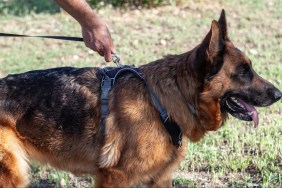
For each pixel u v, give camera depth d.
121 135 5.33
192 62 5.27
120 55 11.41
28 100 5.57
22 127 5.56
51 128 5.55
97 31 5.81
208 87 5.27
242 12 14.33
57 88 5.61
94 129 5.49
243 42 12.22
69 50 11.87
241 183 6.42
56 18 14.16
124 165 5.34
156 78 5.37
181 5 14.96
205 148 7.27
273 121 8.26
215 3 15.05
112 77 5.54
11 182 5.50
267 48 11.83
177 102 5.33
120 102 5.36
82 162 5.65
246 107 5.41
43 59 11.29
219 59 5.26
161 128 5.32
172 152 5.44
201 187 6.39
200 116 5.41
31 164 5.84
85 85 5.57
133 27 13.43
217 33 5.19
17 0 15.80
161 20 13.84
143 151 5.28
